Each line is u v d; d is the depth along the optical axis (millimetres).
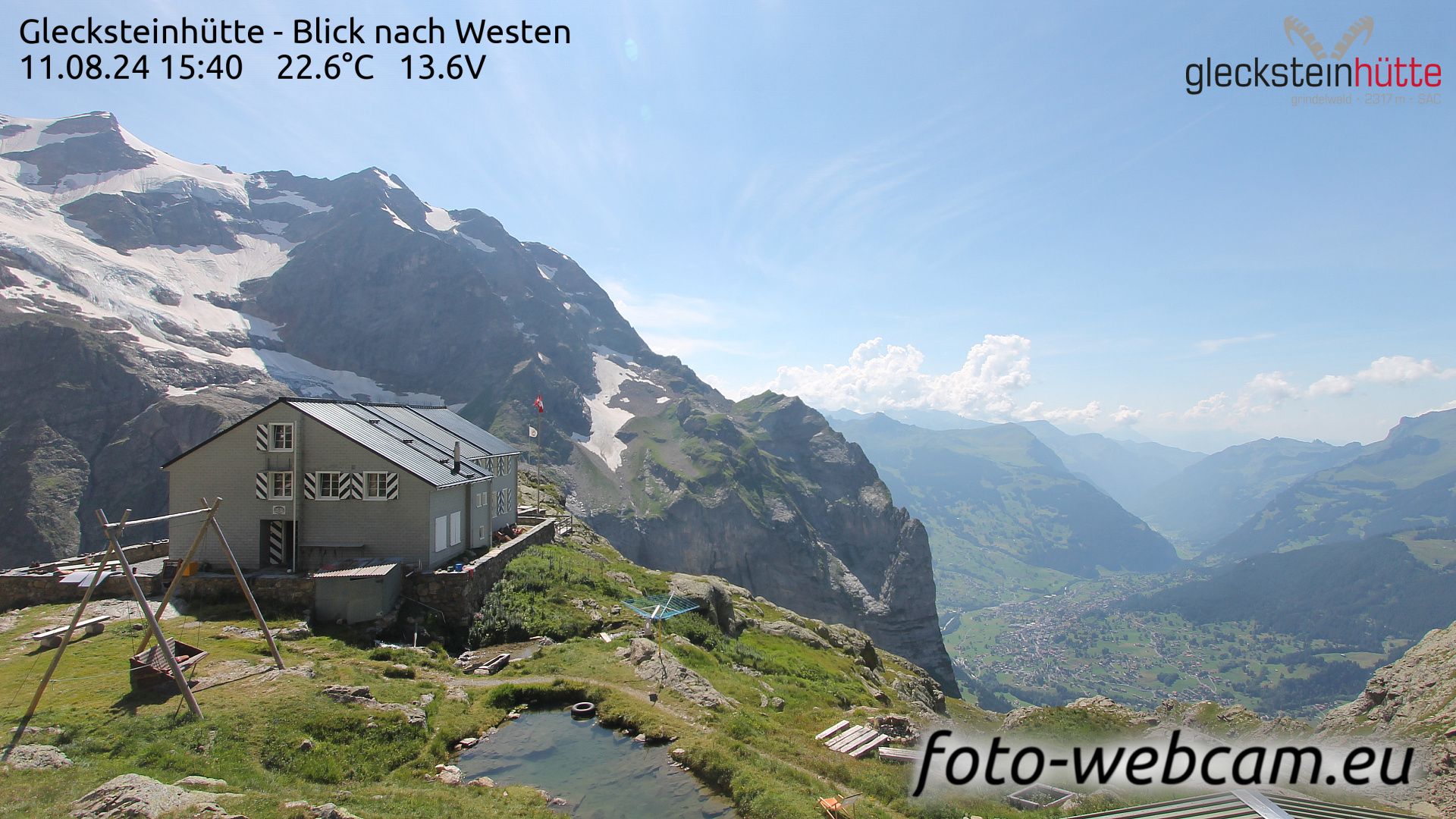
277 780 18906
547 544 59281
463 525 47406
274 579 36844
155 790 15805
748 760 22156
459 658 34281
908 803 20750
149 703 22453
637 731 25359
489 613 39750
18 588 37938
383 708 24078
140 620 33062
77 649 28812
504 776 21938
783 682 39375
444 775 21172
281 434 41344
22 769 17516
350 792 18828
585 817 19344
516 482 63750
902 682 57500
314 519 41156
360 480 41188
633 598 48312
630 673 31281
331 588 36250
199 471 41656
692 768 22359
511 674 31375
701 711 27422
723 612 52906
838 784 21766
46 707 21891
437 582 38875
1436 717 26203
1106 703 33969
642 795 20734
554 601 43531
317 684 25281
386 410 53469
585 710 27031
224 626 32531
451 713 25828
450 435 56250
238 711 22141
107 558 22562
